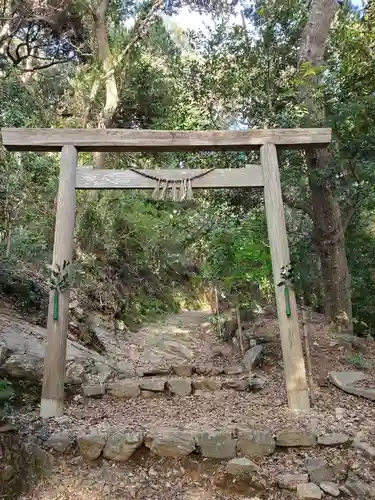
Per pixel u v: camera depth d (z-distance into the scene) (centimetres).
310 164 564
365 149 501
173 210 909
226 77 657
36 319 569
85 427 348
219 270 631
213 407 408
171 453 317
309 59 585
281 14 637
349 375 450
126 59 1064
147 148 440
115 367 520
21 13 859
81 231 797
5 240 700
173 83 819
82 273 663
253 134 441
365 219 731
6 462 306
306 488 284
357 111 496
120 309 784
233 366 535
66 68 1162
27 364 416
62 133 430
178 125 709
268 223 430
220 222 645
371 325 679
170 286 1019
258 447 318
